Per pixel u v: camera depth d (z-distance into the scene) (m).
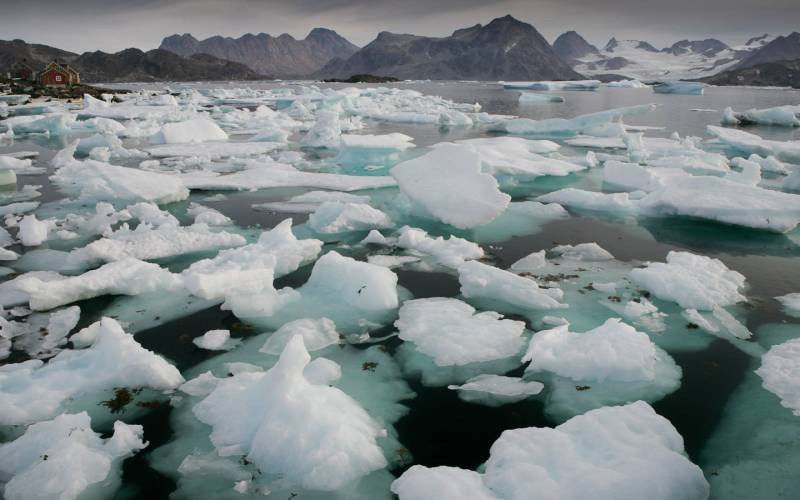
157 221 10.78
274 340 6.21
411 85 134.75
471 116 37.47
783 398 5.17
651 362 5.62
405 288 7.88
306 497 3.90
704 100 60.62
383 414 4.97
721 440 4.62
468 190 11.09
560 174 16.23
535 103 55.22
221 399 4.90
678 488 3.75
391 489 3.98
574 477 3.78
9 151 21.09
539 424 4.86
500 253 9.49
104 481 4.08
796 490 4.03
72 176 15.03
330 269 7.73
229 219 11.19
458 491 3.69
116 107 42.62
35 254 9.05
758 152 20.88
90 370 5.41
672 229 11.01
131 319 6.77
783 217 10.49
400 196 12.98
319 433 4.22
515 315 7.03
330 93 51.28
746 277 8.40
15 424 4.72
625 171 15.12
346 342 6.29
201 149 21.08
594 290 7.76
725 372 5.68
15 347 6.04
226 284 7.27
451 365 5.78
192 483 4.05
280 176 15.38
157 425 4.75
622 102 56.06
